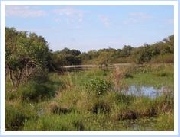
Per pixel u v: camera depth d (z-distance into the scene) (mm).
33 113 11539
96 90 13750
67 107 12562
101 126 10914
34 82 17078
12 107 11633
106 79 14711
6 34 19203
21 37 17844
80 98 13305
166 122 10703
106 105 12773
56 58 29219
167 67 27844
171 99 12750
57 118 10586
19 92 15148
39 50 18188
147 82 20656
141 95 13688
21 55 17344
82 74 25188
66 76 21922
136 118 11922
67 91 14477
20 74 16797
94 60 35500
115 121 11539
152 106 12391
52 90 17109
